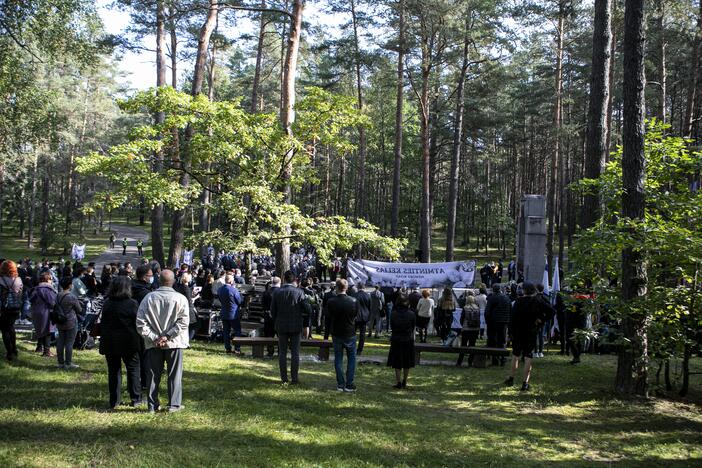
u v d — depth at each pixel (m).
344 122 14.64
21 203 58.62
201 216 31.73
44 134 21.72
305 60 37.47
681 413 8.63
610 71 23.38
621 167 10.56
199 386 8.38
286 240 14.99
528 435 7.32
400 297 9.73
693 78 22.97
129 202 14.39
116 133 55.66
